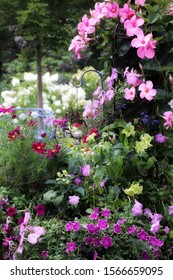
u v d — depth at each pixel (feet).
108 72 9.17
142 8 8.66
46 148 9.48
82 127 11.05
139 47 7.97
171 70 8.26
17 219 8.30
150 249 7.64
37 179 8.95
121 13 8.32
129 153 8.54
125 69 8.70
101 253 7.62
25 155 8.89
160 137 8.45
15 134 9.05
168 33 8.27
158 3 8.18
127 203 8.23
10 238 7.75
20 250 7.46
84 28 8.77
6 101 20.08
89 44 9.29
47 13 14.21
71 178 8.63
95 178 8.25
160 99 8.43
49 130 10.91
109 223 7.86
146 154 8.38
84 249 7.56
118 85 8.76
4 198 8.43
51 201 8.36
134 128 8.84
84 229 7.61
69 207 8.36
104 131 9.17
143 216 8.20
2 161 8.84
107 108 9.06
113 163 8.31
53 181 8.62
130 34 8.09
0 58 23.41
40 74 16.76
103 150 8.51
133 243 7.55
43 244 7.66
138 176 8.64
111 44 8.71
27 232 7.65
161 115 8.45
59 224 7.88
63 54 27.22
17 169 8.84
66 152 9.39
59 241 7.64
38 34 14.70
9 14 15.19
